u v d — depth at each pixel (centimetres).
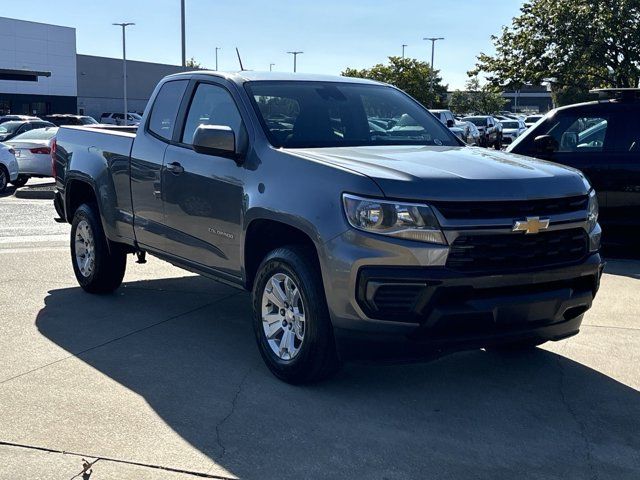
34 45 5572
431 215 432
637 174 889
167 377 509
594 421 446
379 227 435
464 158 505
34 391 481
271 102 559
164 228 618
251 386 493
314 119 561
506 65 2828
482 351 571
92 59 6594
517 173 470
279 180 494
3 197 1659
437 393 486
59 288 761
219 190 547
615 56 2581
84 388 487
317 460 392
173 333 609
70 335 601
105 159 689
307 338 469
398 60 5694
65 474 373
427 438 420
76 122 3166
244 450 402
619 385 504
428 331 437
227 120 567
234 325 636
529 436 425
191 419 440
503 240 446
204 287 774
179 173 590
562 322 481
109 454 395
